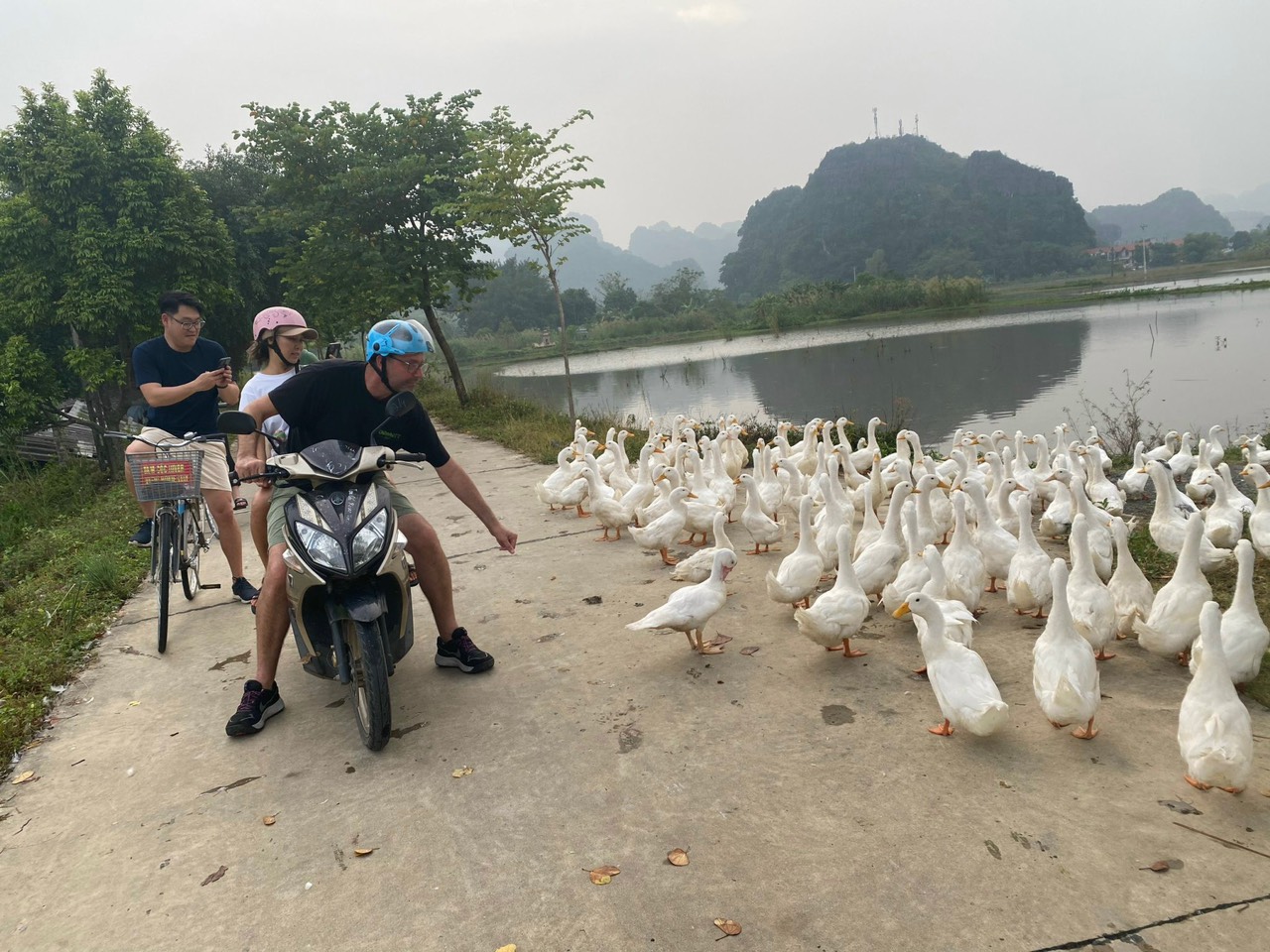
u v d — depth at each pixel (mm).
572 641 5363
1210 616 3480
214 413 6445
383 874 3172
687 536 8094
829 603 4773
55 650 5699
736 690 4531
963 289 74562
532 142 16312
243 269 22797
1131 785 3422
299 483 4281
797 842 3182
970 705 3742
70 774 4121
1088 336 35250
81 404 21969
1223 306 46281
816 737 3975
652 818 3396
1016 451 9961
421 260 19188
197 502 6793
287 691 4879
